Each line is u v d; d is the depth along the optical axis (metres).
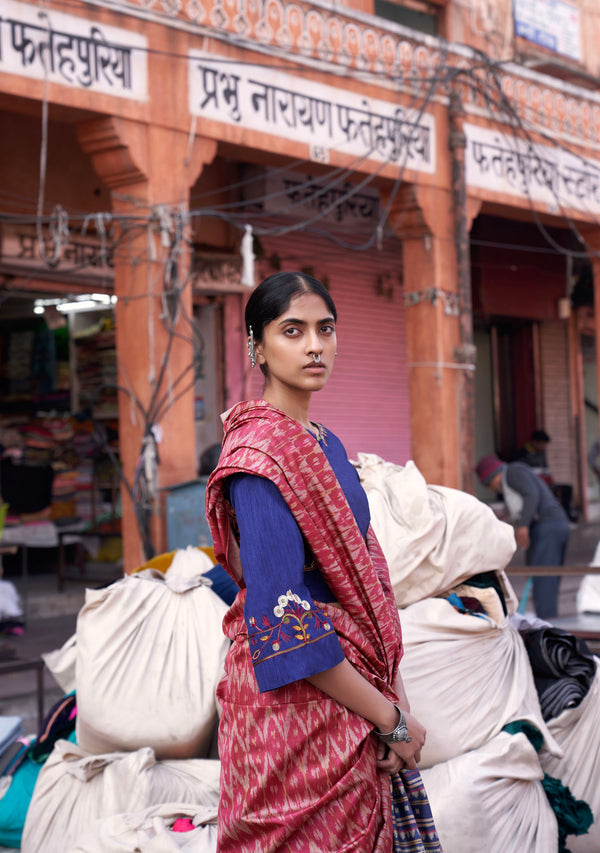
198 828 2.70
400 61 9.17
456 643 3.10
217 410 9.88
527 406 14.27
